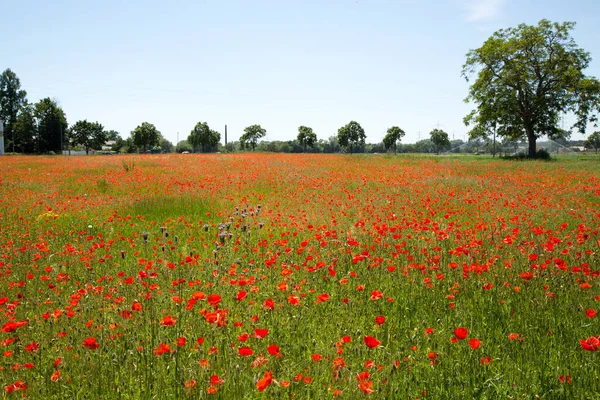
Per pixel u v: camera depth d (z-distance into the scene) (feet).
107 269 20.26
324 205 38.58
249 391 9.89
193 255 21.04
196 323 13.35
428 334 12.54
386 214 33.12
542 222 29.91
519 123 157.79
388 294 16.84
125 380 10.85
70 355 11.62
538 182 57.93
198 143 323.16
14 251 23.18
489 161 119.96
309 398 9.77
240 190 50.88
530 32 150.92
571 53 149.79
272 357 10.70
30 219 33.73
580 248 20.98
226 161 112.27
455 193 46.29
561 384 10.25
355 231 26.23
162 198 41.22
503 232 24.86
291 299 12.60
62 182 60.54
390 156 158.10
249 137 326.65
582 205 36.78
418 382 10.45
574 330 12.91
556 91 149.69
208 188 50.62
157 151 397.80
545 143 271.49
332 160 122.72
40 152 295.69
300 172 76.64
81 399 10.14
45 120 295.28
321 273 18.40
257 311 14.79
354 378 9.79
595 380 10.30
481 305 15.51
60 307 15.10
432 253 21.18
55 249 24.35
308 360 11.34
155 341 12.64
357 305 15.34
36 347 11.55
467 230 25.22
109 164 100.12
